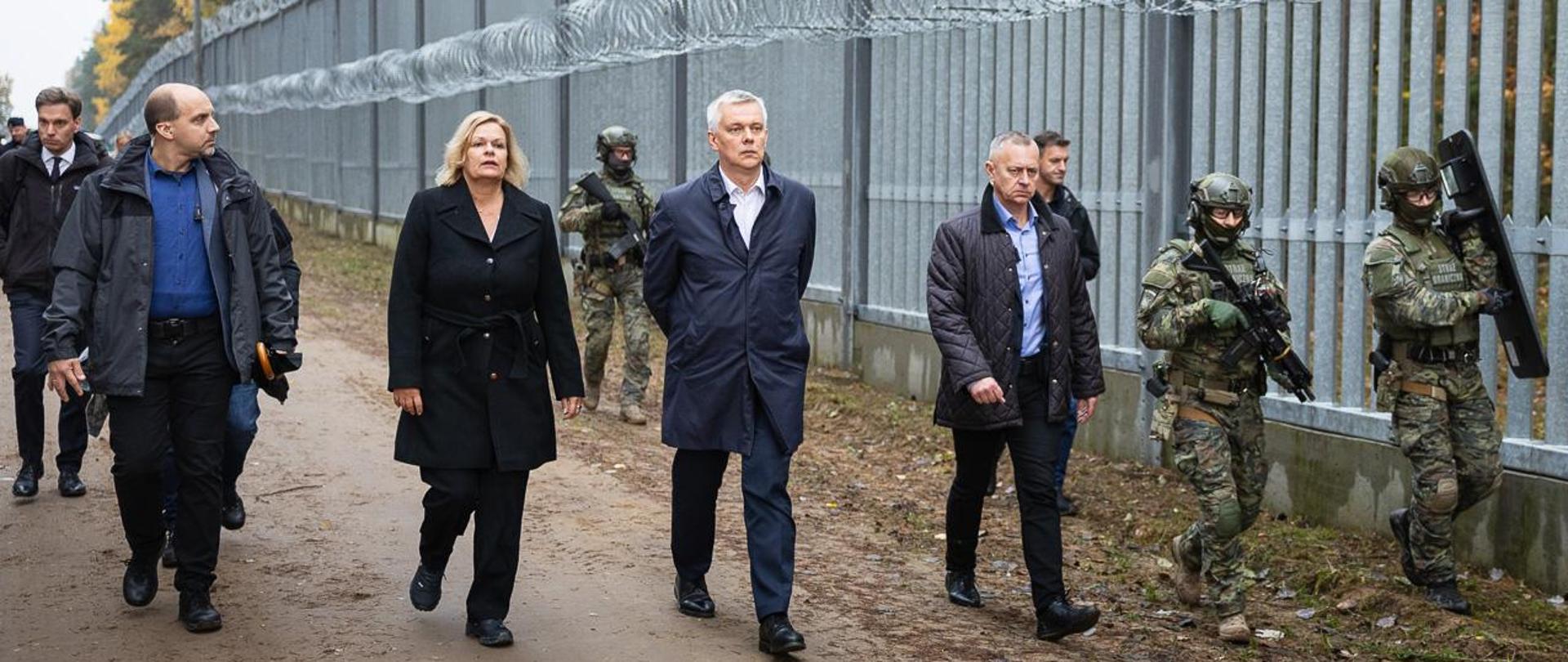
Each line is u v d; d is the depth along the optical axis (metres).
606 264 10.64
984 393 5.79
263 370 5.57
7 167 7.52
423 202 5.38
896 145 11.79
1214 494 5.96
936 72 11.19
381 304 19.33
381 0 26.50
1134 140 9.11
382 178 27.41
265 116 38.78
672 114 15.54
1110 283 9.40
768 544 5.52
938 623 6.08
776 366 5.57
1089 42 9.51
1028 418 5.92
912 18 10.36
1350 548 7.26
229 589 6.25
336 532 7.25
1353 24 7.46
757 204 5.64
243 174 5.64
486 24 20.50
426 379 5.39
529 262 5.43
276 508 7.72
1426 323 6.11
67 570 6.48
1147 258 8.79
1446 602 6.33
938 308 5.92
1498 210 6.20
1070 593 6.74
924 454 9.75
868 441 10.23
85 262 5.48
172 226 5.52
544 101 19.50
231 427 6.64
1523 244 6.67
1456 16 6.93
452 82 19.97
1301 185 7.84
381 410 10.79
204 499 5.61
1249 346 5.90
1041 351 5.90
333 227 30.81
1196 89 8.50
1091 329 6.07
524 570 6.64
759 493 5.55
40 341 7.65
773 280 5.58
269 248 5.67
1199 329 5.98
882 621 6.06
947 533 6.39
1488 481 6.38
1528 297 6.66
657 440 10.04
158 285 5.50
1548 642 6.04
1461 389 6.30
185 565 5.63
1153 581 6.99
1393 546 7.23
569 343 5.55
